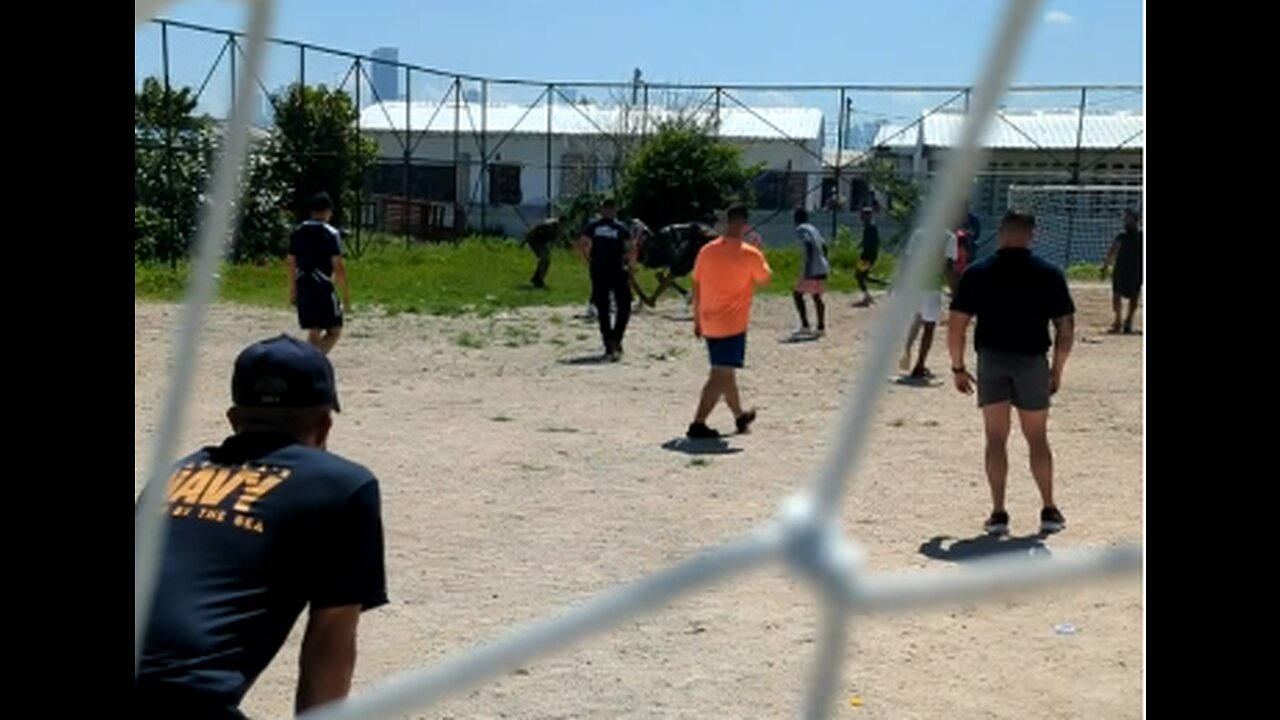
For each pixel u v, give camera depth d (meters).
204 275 1.17
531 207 40.09
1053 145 33.22
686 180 36.03
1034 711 5.21
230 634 2.62
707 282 10.82
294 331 17.58
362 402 12.60
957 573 1.18
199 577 2.67
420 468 9.66
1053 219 31.97
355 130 29.33
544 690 5.38
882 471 9.69
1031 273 7.82
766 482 9.30
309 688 2.82
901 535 7.89
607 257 15.97
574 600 6.54
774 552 1.16
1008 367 7.83
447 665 1.24
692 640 5.98
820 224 36.78
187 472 2.88
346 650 2.85
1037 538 7.81
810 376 14.83
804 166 42.38
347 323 19.25
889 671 5.63
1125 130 33.16
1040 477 7.93
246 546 2.72
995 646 5.94
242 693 2.61
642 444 10.71
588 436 11.04
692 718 5.09
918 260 1.06
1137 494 9.02
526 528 7.97
